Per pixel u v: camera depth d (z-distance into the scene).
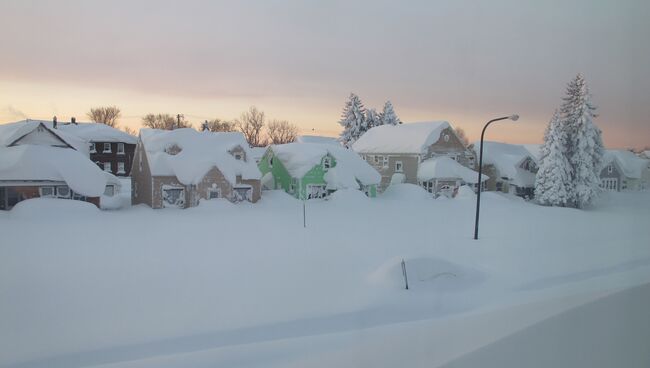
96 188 32.69
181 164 36.72
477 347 7.56
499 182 56.53
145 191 36.66
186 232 23.58
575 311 8.84
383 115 85.00
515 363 6.57
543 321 8.47
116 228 24.39
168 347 9.40
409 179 52.47
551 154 46.91
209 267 16.14
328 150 44.69
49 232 22.48
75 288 13.40
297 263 17.00
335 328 10.57
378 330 9.73
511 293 13.40
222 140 41.31
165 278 14.66
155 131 39.19
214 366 8.00
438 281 14.28
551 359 6.54
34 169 30.73
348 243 21.36
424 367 7.04
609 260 18.41
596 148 47.72
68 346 9.42
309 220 29.53
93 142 63.16
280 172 46.16
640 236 25.88
